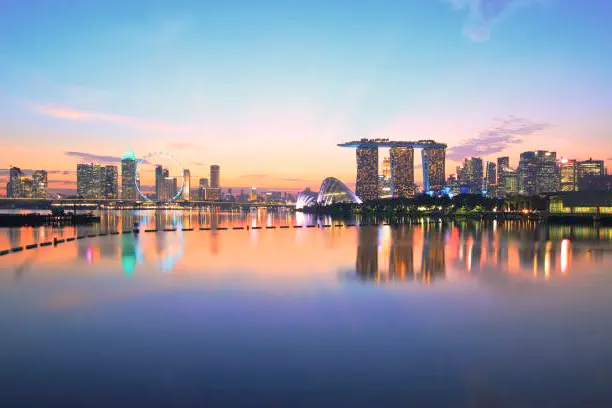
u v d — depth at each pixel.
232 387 28.95
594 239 126.81
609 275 65.69
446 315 44.06
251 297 51.38
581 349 35.28
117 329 39.91
